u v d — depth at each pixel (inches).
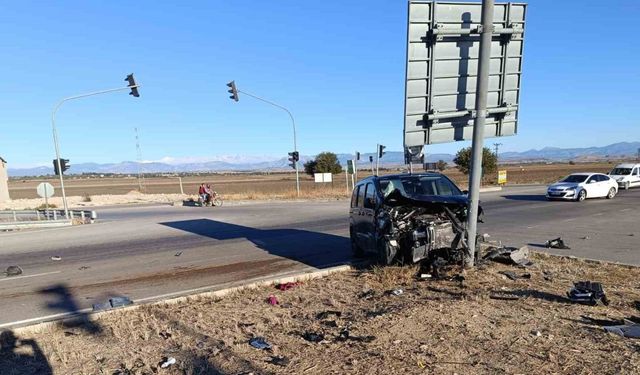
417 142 296.7
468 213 298.0
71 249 527.2
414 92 290.5
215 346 184.1
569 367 150.1
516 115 328.5
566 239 453.1
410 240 296.7
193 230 658.8
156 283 331.6
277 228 647.1
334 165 2938.0
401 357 163.0
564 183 954.1
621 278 271.6
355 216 383.2
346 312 223.9
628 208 756.6
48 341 200.8
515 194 1171.3
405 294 250.4
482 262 318.3
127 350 185.9
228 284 313.3
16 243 608.7
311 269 357.1
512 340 174.9
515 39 315.6
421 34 287.0
